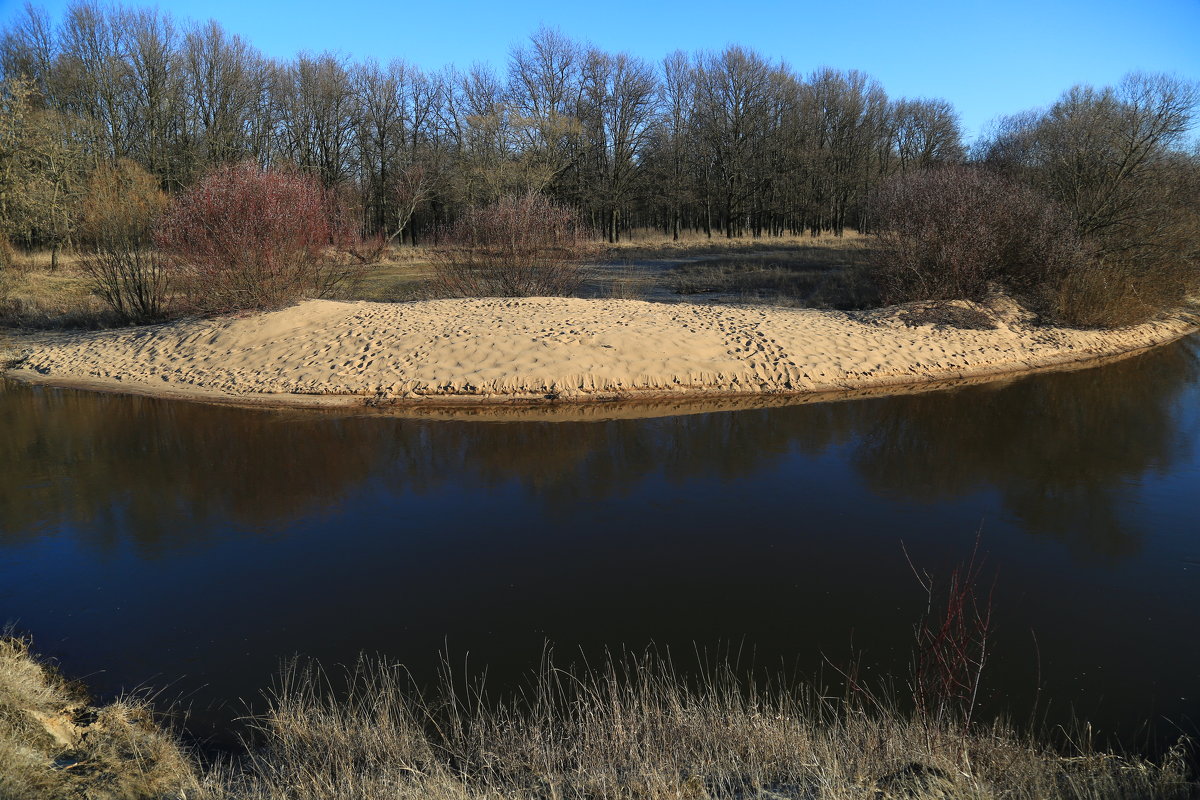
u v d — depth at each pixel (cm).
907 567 670
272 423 1133
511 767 386
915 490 855
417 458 975
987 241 1767
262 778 382
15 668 472
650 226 5934
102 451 1016
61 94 3912
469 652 538
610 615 590
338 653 537
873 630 567
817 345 1430
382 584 642
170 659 528
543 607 603
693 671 511
